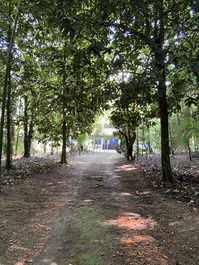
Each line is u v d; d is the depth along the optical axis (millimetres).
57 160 11578
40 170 8258
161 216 3514
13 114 10242
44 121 8930
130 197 4797
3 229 3076
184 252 2426
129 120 5812
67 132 10695
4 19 5973
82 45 6215
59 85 5750
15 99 9070
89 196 4949
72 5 3664
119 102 4309
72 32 3410
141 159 11438
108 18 4102
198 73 2693
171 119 11617
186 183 5438
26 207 4074
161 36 5133
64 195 5012
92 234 2953
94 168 9594
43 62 7102
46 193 5145
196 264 2205
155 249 2523
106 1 3691
